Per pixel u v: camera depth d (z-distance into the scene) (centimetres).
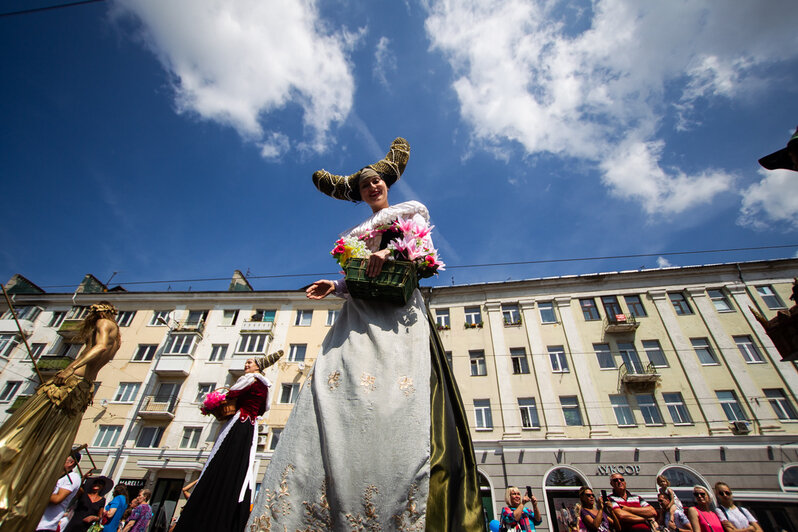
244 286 3044
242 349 2495
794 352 222
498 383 2197
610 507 552
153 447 2230
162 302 2772
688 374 2053
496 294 2503
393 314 190
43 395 205
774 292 2195
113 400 2386
